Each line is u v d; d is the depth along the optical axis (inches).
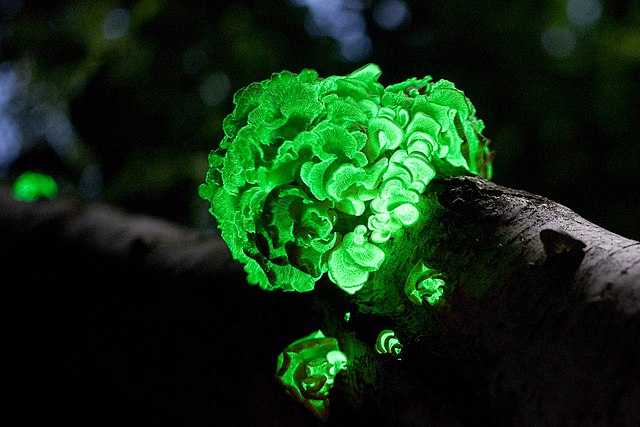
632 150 31.4
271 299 13.7
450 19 32.2
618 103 32.0
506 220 10.8
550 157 31.5
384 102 11.6
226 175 11.3
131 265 17.3
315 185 10.7
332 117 11.1
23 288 18.3
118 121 32.9
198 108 32.8
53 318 17.4
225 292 14.8
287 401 12.8
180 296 15.6
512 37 32.2
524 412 9.7
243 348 13.7
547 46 32.9
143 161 32.6
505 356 10.0
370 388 11.1
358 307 11.6
